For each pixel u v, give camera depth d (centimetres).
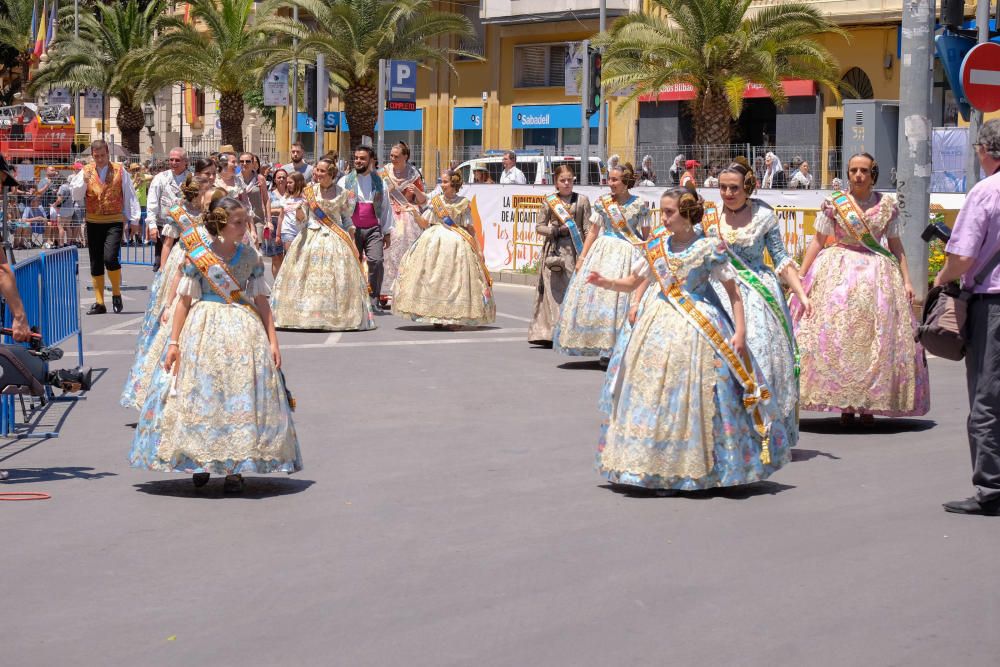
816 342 991
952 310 718
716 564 618
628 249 1295
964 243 702
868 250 995
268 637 517
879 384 977
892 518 708
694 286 767
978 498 718
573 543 657
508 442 925
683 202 760
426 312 1630
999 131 707
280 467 762
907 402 983
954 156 2175
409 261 1656
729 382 761
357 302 1623
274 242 1930
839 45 3631
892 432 983
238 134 4506
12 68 6538
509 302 2055
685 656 494
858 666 484
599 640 512
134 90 5262
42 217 2755
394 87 2739
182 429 751
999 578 596
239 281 769
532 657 493
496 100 4634
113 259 1791
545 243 1466
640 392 763
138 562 625
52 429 980
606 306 1294
